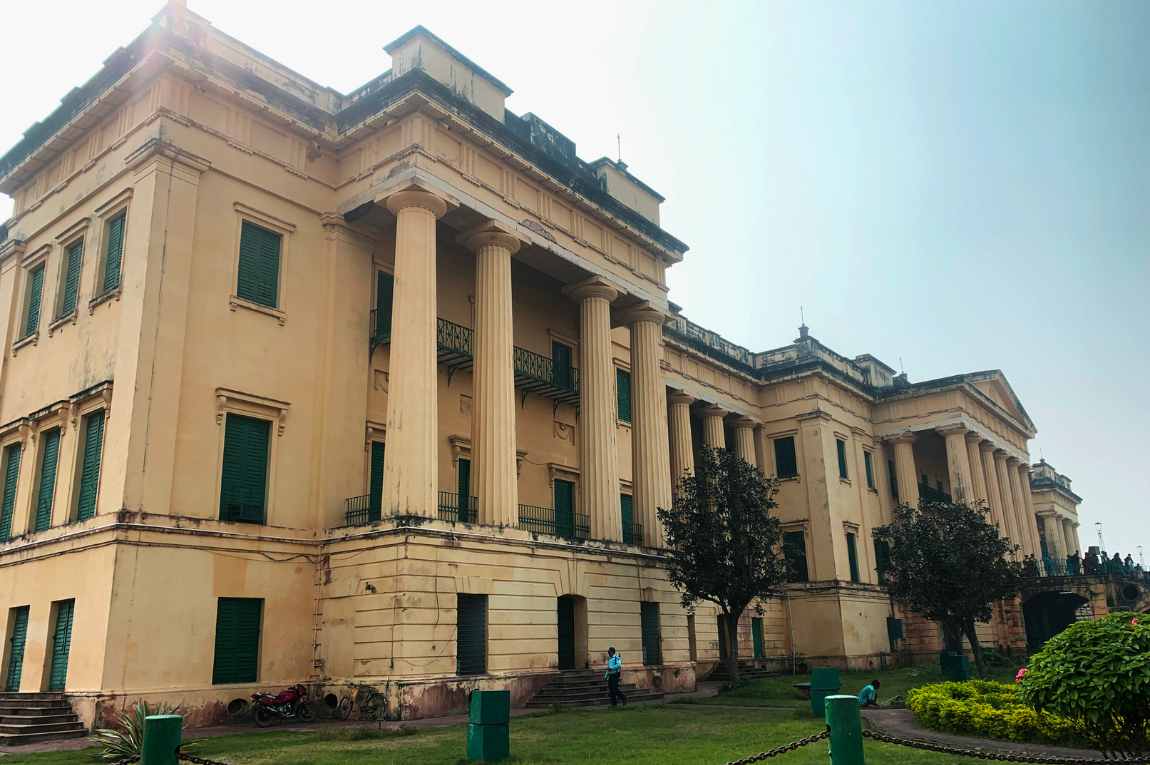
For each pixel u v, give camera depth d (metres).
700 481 26.50
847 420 42.34
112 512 17.47
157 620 17.38
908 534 29.33
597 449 25.80
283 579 19.81
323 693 19.22
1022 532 48.97
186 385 19.05
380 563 19.05
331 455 21.20
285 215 21.98
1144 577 39.50
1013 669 34.12
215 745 14.12
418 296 20.89
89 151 22.31
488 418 22.25
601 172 28.72
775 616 37.81
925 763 10.34
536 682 21.09
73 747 14.65
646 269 29.64
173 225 19.44
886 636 40.03
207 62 20.61
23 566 19.97
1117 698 9.94
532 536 22.09
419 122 21.77
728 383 39.69
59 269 22.41
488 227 23.23
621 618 24.50
